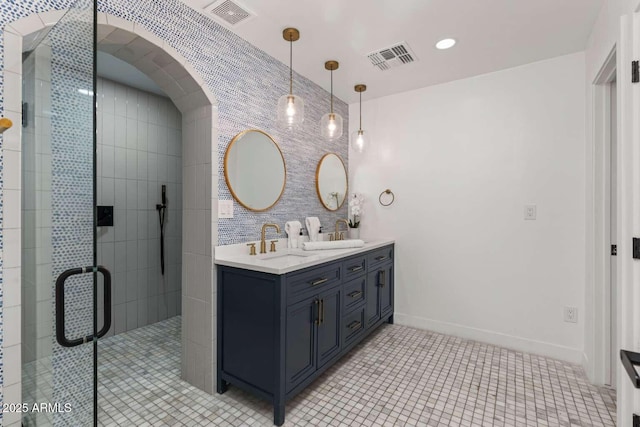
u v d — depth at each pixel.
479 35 2.14
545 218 2.49
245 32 2.12
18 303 1.22
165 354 2.50
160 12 1.72
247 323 1.83
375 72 2.71
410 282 3.11
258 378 1.77
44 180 1.15
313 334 1.96
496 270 2.68
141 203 3.07
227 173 2.06
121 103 2.91
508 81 2.63
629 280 1.35
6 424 1.19
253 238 2.29
